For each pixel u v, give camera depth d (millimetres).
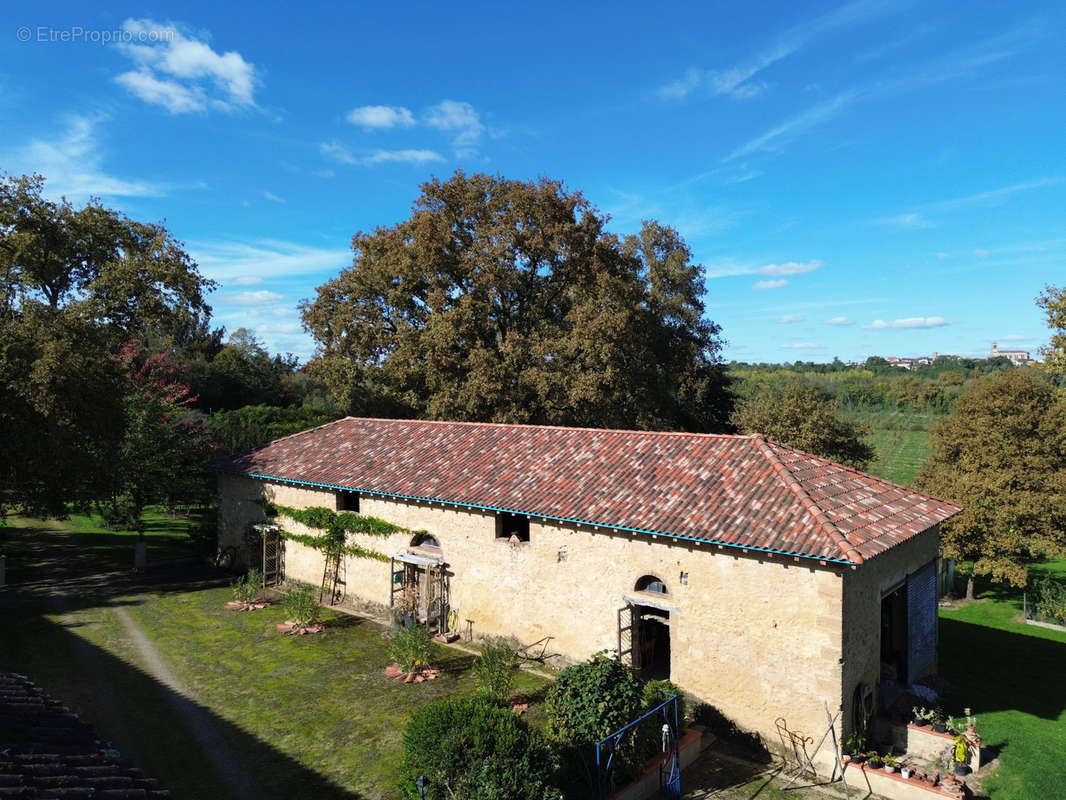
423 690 15578
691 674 14430
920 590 16281
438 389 34625
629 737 11438
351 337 36500
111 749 8062
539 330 35938
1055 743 14344
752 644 13570
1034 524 24578
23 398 20469
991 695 17094
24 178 27672
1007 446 25484
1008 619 25172
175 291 32062
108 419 22922
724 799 11852
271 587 23438
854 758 12539
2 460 20906
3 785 5812
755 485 15078
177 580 24578
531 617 17188
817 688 12750
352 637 18906
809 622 12859
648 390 38594
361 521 20938
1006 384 27031
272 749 13023
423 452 21734
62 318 23672
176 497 29844
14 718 8172
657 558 14938
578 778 10773
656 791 11812
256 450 26281
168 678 16141
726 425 52594
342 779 12023
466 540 18453
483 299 35031
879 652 14352
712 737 13883
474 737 9547
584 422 35562
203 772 12156
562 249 34219
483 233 33875
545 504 16703
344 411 39594
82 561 27391
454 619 18703
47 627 19312
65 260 29859
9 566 26344
